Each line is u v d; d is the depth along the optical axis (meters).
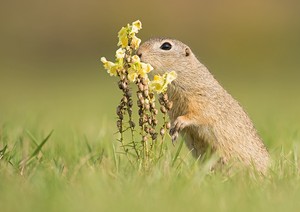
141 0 57.12
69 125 17.91
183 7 57.16
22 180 10.03
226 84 43.03
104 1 57.62
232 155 13.03
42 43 56.25
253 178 10.87
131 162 11.35
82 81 46.56
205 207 8.62
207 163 10.84
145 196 9.02
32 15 57.66
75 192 9.27
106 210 8.45
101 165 11.27
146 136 11.38
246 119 13.34
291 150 12.96
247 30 56.53
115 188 9.49
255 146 13.23
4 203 8.76
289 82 44.75
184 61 13.28
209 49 54.69
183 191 9.37
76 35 56.50
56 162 11.55
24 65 52.97
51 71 51.72
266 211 8.61
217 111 13.05
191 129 13.16
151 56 13.24
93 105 30.47
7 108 27.23
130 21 56.03
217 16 56.94
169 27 55.47
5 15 57.56
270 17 57.78
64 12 57.53
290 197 9.27
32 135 13.29
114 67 11.21
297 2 58.50
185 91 13.13
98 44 56.12
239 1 58.41
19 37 56.41
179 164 11.27
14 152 12.05
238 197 9.10
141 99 11.25
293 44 55.69
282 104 30.61
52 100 34.50
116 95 37.03
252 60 53.56
